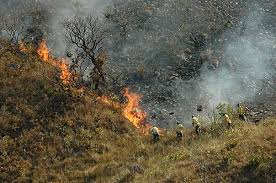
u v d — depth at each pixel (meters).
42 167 91.50
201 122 112.69
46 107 109.00
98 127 107.06
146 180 71.75
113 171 85.44
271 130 77.44
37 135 100.25
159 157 90.00
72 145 99.06
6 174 88.44
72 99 113.94
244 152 70.00
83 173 87.44
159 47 145.38
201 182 64.38
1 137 98.44
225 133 92.38
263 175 62.41
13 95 111.00
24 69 122.00
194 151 80.31
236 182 62.75
